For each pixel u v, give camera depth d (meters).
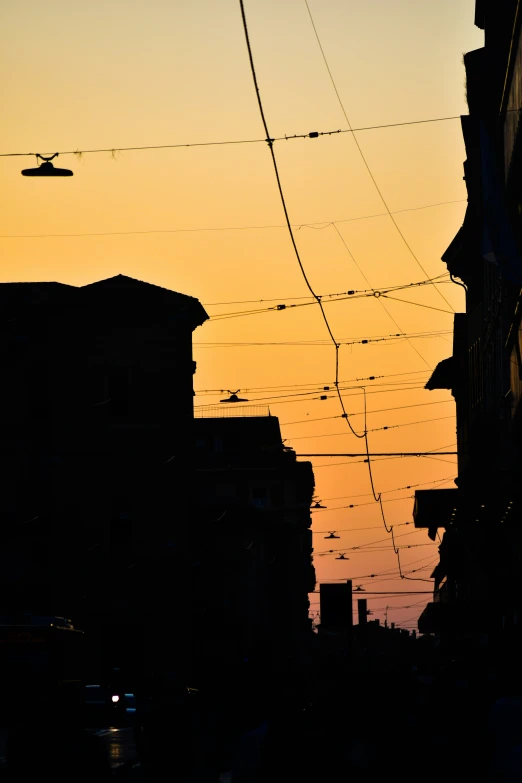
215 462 174.25
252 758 18.28
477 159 71.50
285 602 179.38
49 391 108.19
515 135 43.16
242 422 176.50
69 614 105.31
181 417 108.31
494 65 64.12
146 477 107.50
